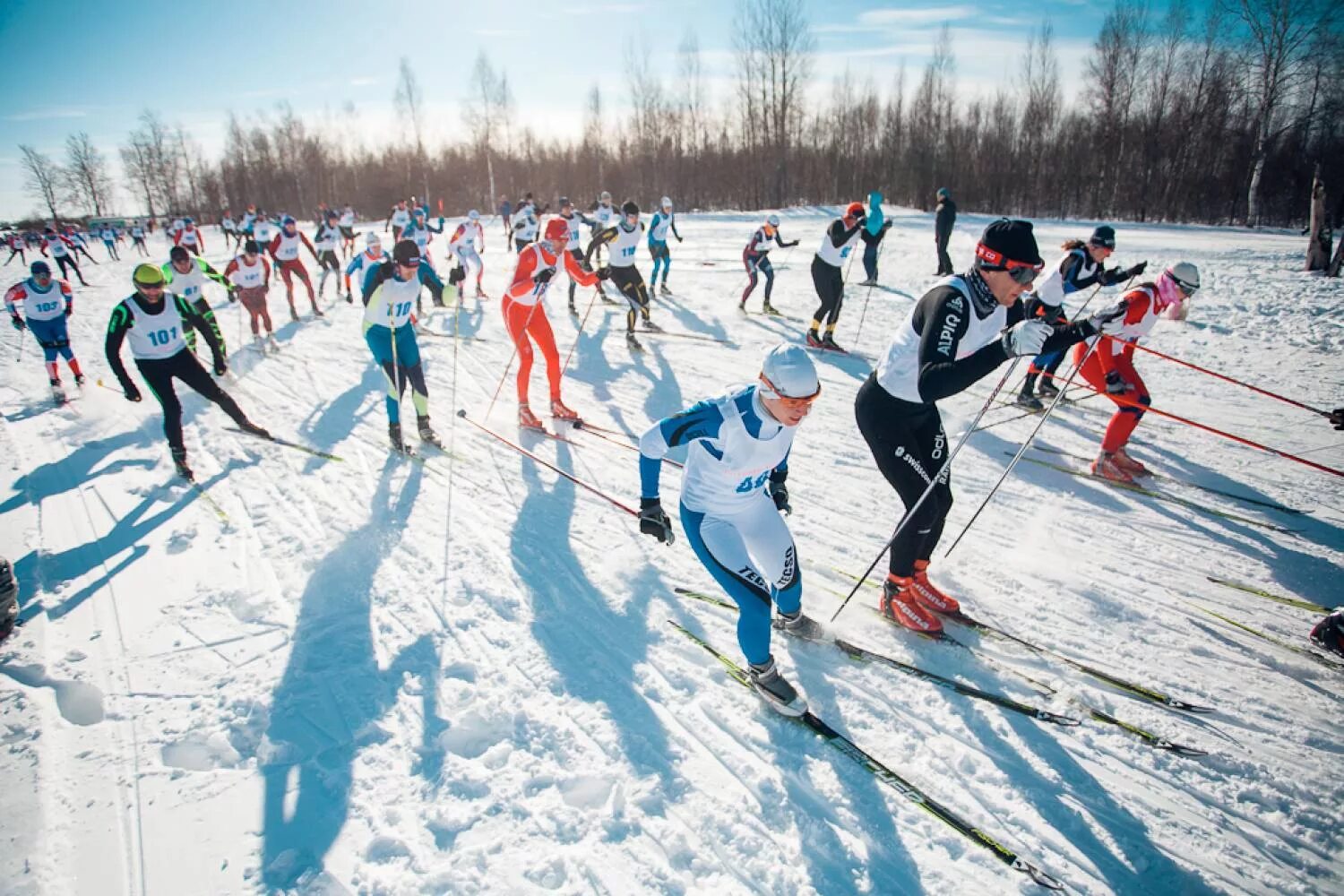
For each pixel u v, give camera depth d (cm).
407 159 5269
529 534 439
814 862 231
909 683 311
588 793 261
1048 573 394
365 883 224
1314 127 2777
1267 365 712
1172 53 3347
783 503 329
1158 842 238
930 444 325
